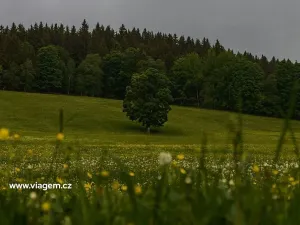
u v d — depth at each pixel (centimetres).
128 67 15662
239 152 185
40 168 1304
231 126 185
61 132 280
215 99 13750
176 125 10238
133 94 9369
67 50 18325
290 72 12962
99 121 9906
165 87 9481
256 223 154
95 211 167
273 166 324
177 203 170
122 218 162
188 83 14625
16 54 15212
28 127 8969
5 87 14462
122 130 9444
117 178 781
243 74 12925
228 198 183
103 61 15900
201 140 220
